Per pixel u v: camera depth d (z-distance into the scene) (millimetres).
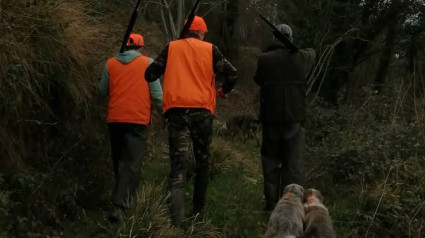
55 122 4617
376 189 5383
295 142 5008
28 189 4039
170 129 4363
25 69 4379
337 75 11344
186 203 5129
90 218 4656
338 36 11062
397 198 5246
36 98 4469
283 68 4984
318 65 10539
